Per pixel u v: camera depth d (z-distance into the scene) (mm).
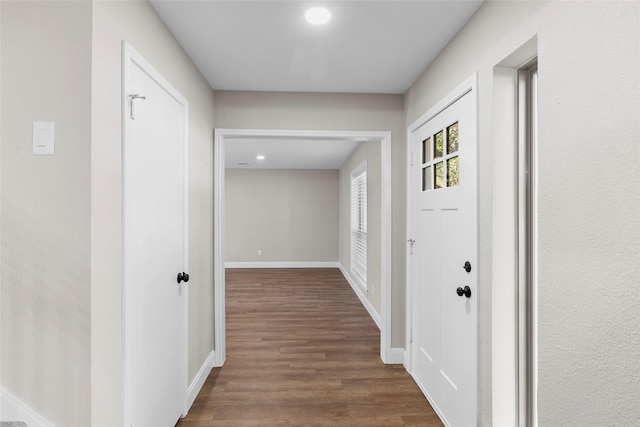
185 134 1953
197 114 2219
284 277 6215
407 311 2570
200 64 2162
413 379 2438
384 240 2705
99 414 1134
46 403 1082
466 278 1685
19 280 1075
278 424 1901
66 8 1076
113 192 1209
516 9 1281
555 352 1073
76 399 1086
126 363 1274
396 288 2693
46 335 1078
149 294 1513
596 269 925
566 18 1025
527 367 1476
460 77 1757
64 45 1072
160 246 1629
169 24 1696
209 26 1722
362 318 3854
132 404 1354
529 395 1473
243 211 7258
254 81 2443
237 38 1848
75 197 1074
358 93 2678
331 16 1645
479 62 1564
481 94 1547
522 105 1461
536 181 1452
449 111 1891
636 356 816
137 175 1389
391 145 2693
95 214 1103
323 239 7363
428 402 2148
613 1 867
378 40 1877
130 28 1332
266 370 2561
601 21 903
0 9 1069
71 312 1079
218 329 2615
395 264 2691
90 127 1075
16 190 1072
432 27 1741
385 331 2703
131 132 1325
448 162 1940
